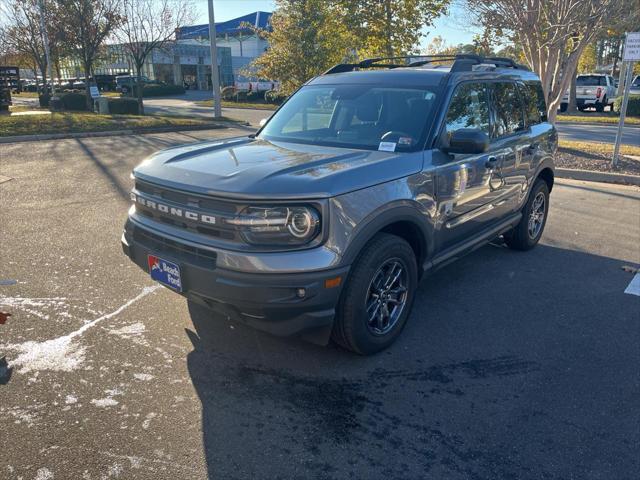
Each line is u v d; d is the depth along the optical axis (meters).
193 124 18.17
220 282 3.12
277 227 3.08
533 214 6.05
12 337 3.81
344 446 2.85
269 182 3.14
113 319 4.13
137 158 11.34
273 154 3.81
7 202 7.43
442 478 2.65
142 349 3.73
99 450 2.76
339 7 17.42
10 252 5.46
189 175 3.41
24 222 6.49
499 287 5.05
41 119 17.09
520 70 5.78
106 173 9.59
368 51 18.53
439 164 3.98
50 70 27.75
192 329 4.03
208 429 2.95
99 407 3.09
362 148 4.04
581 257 5.92
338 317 3.45
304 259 3.07
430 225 3.95
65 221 6.57
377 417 3.10
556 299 4.79
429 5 16.39
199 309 4.34
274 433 2.93
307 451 2.81
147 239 3.66
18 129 15.00
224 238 3.19
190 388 3.31
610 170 10.33
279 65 21.31
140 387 3.30
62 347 3.71
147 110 27.98
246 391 3.30
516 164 5.20
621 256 5.96
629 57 9.84
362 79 4.70
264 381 3.42
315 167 3.41
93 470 2.62
